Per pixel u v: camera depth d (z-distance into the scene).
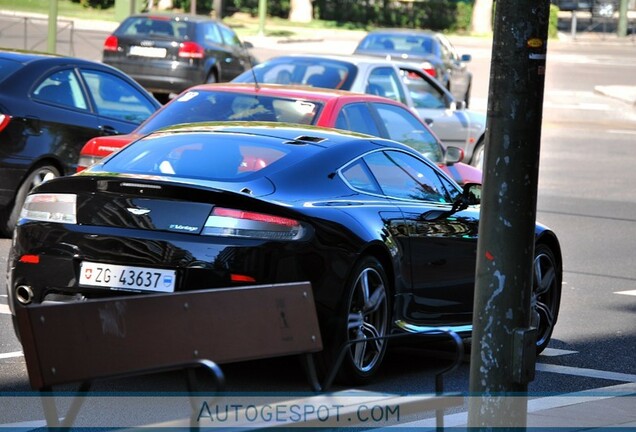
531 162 11.13
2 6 97.62
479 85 78.50
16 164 24.75
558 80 85.50
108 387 15.17
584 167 46.38
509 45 11.02
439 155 26.62
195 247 14.46
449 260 17.38
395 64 32.72
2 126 24.44
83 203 15.04
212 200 14.64
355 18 124.44
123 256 14.67
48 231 15.06
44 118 25.31
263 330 11.37
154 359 10.34
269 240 14.55
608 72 94.25
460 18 124.00
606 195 39.12
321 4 124.56
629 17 153.75
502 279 11.18
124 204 14.84
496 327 11.24
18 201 25.02
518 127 11.05
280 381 15.77
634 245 30.39
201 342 10.76
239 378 15.90
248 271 14.42
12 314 15.52
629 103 74.00
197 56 50.69
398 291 16.28
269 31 106.31
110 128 26.84
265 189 15.13
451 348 19.28
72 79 26.42
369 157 16.86
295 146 16.23
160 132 17.03
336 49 93.56
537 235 18.78
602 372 17.67
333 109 23.23
